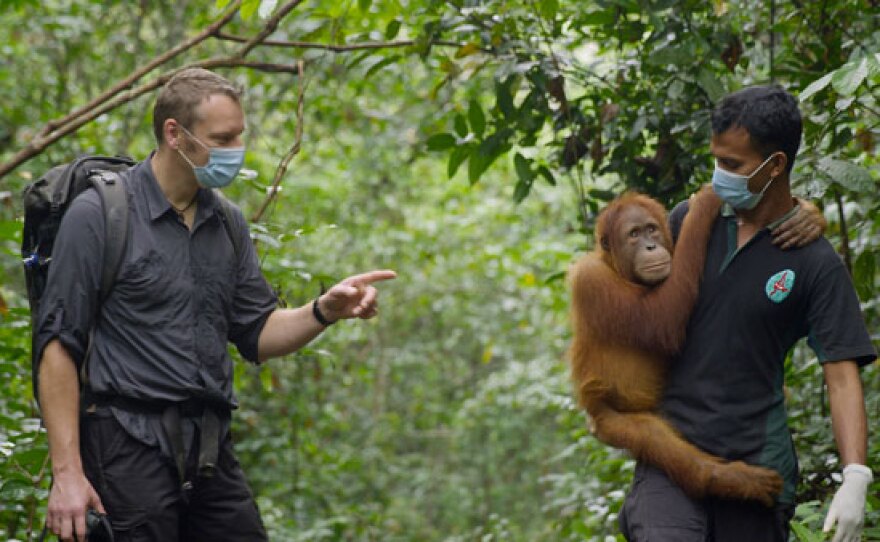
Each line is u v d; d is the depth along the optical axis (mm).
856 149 7160
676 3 6559
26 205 4555
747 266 4414
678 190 6785
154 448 4496
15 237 6336
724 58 6688
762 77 7770
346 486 15258
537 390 12703
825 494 6215
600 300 4742
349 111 12992
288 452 13273
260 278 4980
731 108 4262
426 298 17469
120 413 4465
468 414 17672
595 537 7887
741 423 4418
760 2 7098
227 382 4680
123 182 4574
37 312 4543
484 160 7105
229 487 4758
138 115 13062
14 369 6871
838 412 4258
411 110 14797
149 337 4496
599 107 7117
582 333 4852
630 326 4637
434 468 18781
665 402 4645
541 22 6918
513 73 6836
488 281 17812
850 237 7074
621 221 4801
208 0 12844
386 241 16688
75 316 4363
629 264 4766
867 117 6637
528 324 16547
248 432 13062
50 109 11750
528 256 11422
